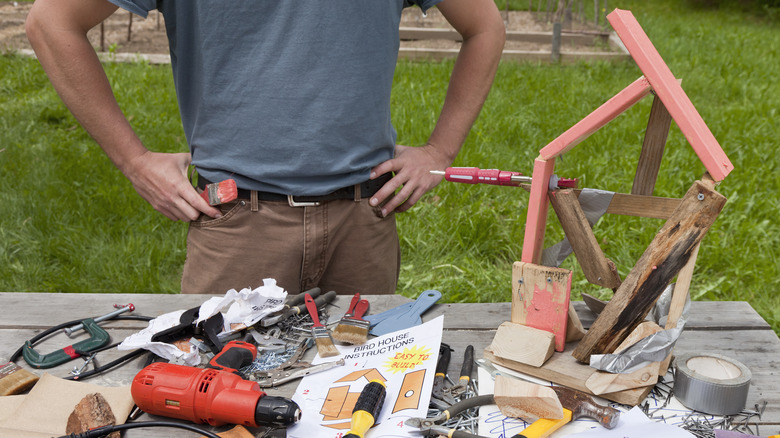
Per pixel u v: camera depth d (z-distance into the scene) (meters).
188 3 1.54
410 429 1.09
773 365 1.30
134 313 1.53
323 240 1.74
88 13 1.54
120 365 1.32
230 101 1.58
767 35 10.16
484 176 1.24
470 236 3.73
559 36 7.73
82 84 1.59
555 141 1.15
